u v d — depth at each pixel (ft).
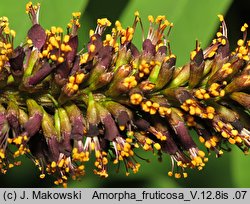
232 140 0.41
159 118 0.41
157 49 0.41
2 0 0.45
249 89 0.41
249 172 0.50
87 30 0.52
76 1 0.46
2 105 0.41
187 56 0.46
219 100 0.41
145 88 0.40
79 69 0.40
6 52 0.40
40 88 0.40
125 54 0.41
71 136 0.40
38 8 0.42
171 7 0.47
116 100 0.41
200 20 0.47
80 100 0.41
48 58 0.40
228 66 0.40
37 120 0.40
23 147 0.40
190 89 0.41
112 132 0.40
